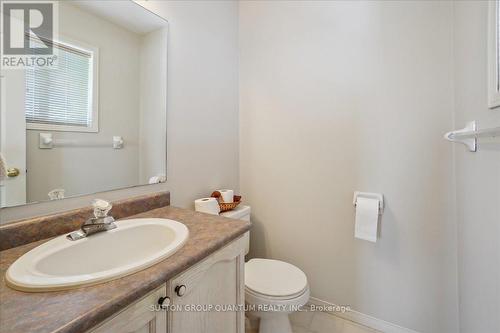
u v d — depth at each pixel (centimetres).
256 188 188
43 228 83
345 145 151
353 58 146
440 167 125
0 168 79
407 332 136
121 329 54
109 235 86
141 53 121
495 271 80
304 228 168
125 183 115
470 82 101
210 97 164
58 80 92
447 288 125
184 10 143
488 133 67
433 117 126
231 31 183
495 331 80
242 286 101
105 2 107
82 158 99
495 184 79
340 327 148
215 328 86
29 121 85
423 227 130
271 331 128
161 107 131
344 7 148
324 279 162
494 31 83
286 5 169
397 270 138
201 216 110
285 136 173
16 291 53
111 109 110
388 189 139
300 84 166
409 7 130
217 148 172
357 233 139
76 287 54
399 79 133
